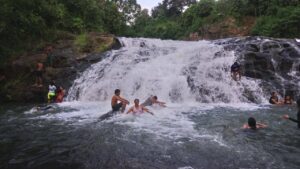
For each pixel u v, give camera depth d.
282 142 7.97
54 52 19.11
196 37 40.50
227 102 14.77
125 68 16.64
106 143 8.16
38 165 6.89
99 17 28.25
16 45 20.19
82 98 16.22
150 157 7.08
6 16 19.33
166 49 19.41
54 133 9.36
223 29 35.31
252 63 16.30
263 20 29.52
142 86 15.54
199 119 10.63
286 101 14.12
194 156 7.07
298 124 9.37
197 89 15.14
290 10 26.94
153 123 10.15
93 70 17.14
